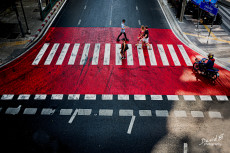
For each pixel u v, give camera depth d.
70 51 17.06
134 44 18.20
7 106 12.03
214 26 21.64
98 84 13.83
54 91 13.19
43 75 14.52
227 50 17.88
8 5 23.80
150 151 9.73
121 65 15.66
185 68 15.61
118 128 10.84
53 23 21.25
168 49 17.73
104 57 16.42
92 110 11.90
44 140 10.12
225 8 26.28
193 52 17.48
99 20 21.86
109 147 9.86
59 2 25.20
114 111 11.86
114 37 19.03
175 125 11.10
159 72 15.10
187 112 11.93
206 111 12.03
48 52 16.94
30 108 11.94
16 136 10.32
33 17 22.14
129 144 10.02
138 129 10.80
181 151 9.79
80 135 10.42
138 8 24.61
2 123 11.01
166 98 12.85
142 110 11.96
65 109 11.92
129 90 13.39
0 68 15.09
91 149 9.76
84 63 15.75
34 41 18.44
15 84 13.69
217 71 13.96
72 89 13.37
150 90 13.44
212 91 13.52
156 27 21.02
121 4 25.44
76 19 22.03
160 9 24.66
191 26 21.39
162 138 10.38
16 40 18.30
